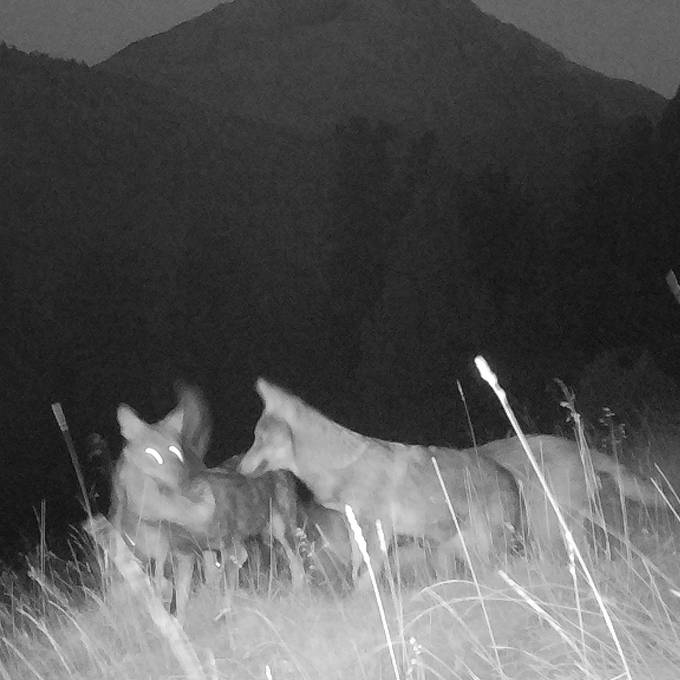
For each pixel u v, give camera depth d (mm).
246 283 53500
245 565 7680
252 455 6594
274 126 120062
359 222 52188
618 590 4891
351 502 6480
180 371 46312
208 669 4961
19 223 84938
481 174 29781
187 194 97562
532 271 26266
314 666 4727
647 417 12195
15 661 6027
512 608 4926
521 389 21969
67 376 43594
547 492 3207
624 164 26203
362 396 28266
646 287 24125
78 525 11164
